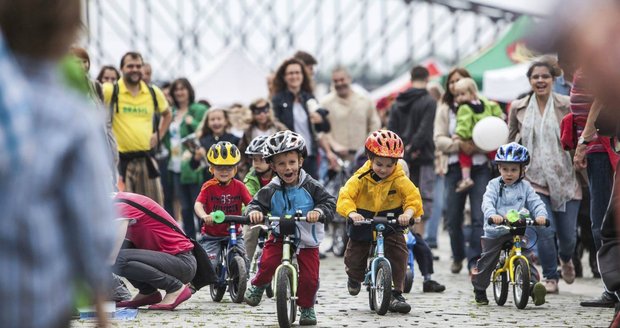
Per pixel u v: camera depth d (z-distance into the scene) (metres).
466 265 33.62
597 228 22.27
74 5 7.86
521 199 23.06
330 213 18.88
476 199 28.84
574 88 22.89
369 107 37.56
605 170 22.02
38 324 7.59
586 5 10.46
